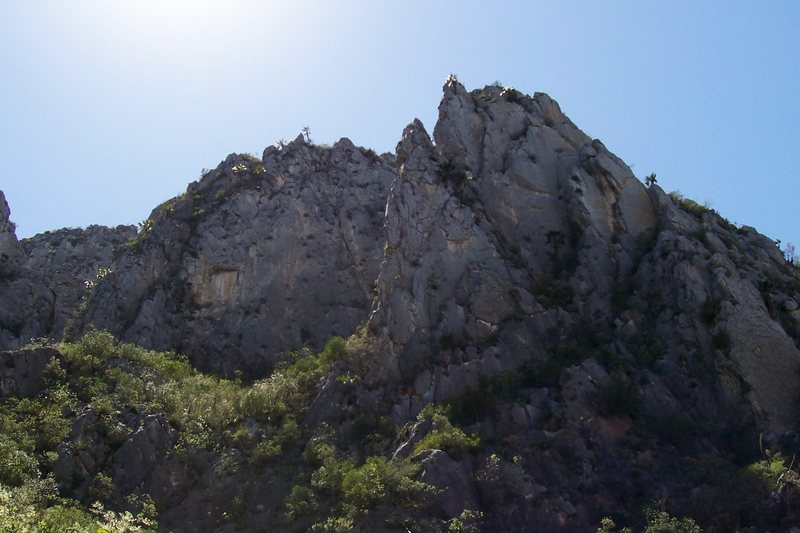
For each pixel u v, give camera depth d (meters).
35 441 54.00
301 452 55.78
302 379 62.66
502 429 54.09
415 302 62.12
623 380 56.03
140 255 86.38
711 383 56.22
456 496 49.69
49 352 62.00
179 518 52.12
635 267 63.59
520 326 60.44
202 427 58.38
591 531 48.44
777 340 57.81
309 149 92.75
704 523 47.38
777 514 46.62
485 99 74.19
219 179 92.44
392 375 59.69
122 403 58.78
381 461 52.00
